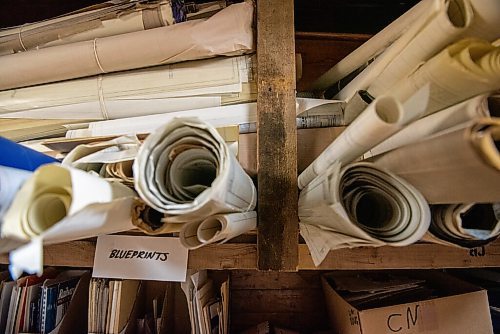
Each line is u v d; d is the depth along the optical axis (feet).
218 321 3.44
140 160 1.75
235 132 2.96
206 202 1.72
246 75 3.06
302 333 4.23
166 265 2.83
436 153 1.60
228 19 2.99
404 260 2.87
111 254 2.88
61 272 3.78
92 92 3.10
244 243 2.89
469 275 3.82
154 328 3.73
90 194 1.49
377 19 4.83
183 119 1.76
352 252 2.87
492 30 2.05
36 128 3.16
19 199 1.40
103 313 3.09
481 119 1.42
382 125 1.64
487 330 3.00
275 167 2.70
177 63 3.10
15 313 3.30
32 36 3.25
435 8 2.09
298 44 4.32
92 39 3.16
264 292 4.51
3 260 2.81
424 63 2.22
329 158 2.17
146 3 3.17
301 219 2.59
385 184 1.92
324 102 3.10
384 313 3.01
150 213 2.10
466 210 2.04
